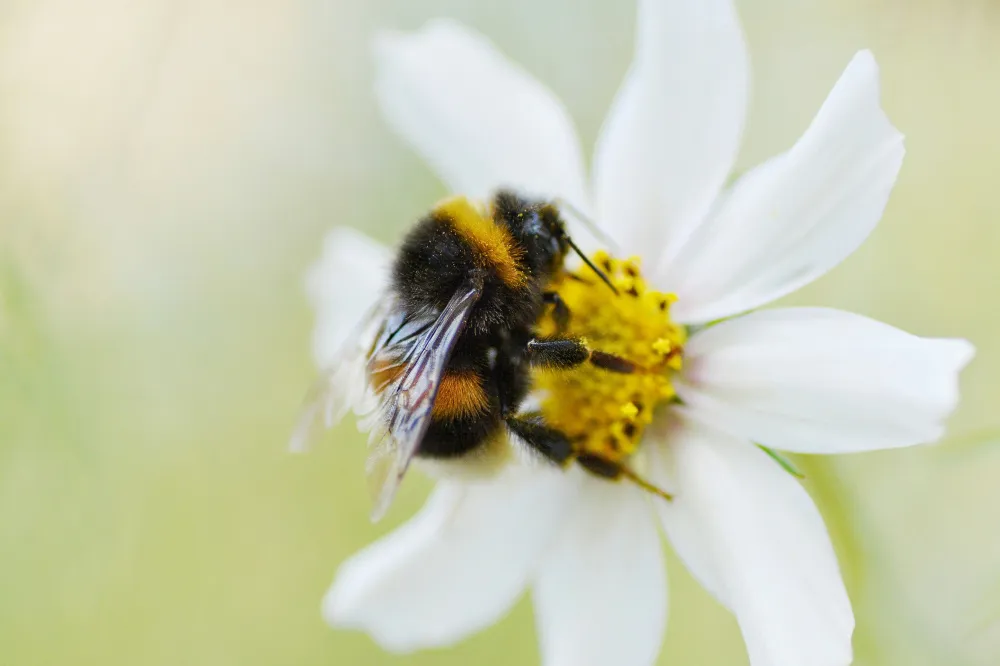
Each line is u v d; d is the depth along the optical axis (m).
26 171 0.20
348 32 0.21
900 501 0.17
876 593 0.16
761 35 0.20
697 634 0.19
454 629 0.16
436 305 0.16
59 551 0.19
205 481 0.20
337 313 0.18
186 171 0.21
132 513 0.20
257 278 0.21
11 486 0.19
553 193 0.17
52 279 0.20
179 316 0.21
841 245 0.15
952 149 0.19
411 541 0.17
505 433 0.16
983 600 0.17
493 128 0.17
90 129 0.20
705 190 0.16
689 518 0.16
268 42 0.21
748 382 0.15
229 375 0.21
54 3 0.20
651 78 0.16
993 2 0.19
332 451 0.20
